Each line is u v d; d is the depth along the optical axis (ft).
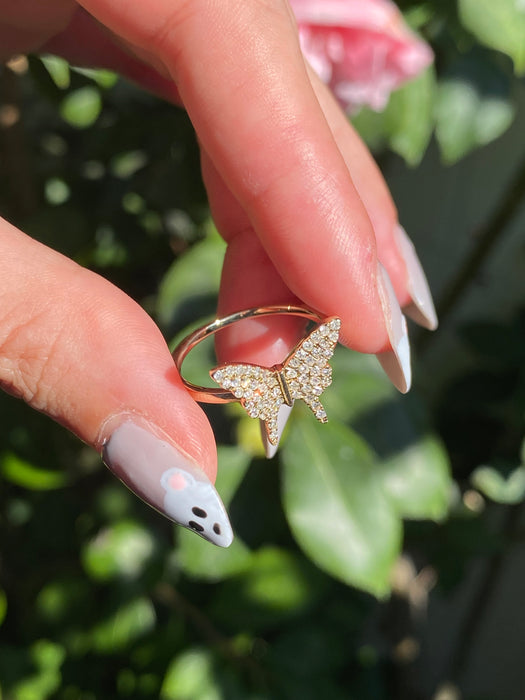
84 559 0.56
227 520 0.29
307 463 0.45
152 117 0.65
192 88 0.34
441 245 0.83
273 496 0.49
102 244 0.66
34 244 0.29
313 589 0.55
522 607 0.90
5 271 0.29
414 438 0.48
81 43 0.43
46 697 0.57
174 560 0.59
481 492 0.74
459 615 0.98
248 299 0.38
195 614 0.56
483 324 0.77
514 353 0.75
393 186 0.81
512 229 0.78
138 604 0.55
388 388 0.49
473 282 0.73
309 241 0.34
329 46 0.44
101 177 0.69
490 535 0.67
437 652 1.00
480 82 0.52
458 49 0.51
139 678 0.56
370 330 0.35
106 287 0.30
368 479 0.44
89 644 0.56
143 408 0.29
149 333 0.30
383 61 0.45
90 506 0.62
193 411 0.29
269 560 0.56
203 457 0.29
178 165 0.65
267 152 0.33
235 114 0.34
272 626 0.57
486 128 0.52
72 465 0.65
